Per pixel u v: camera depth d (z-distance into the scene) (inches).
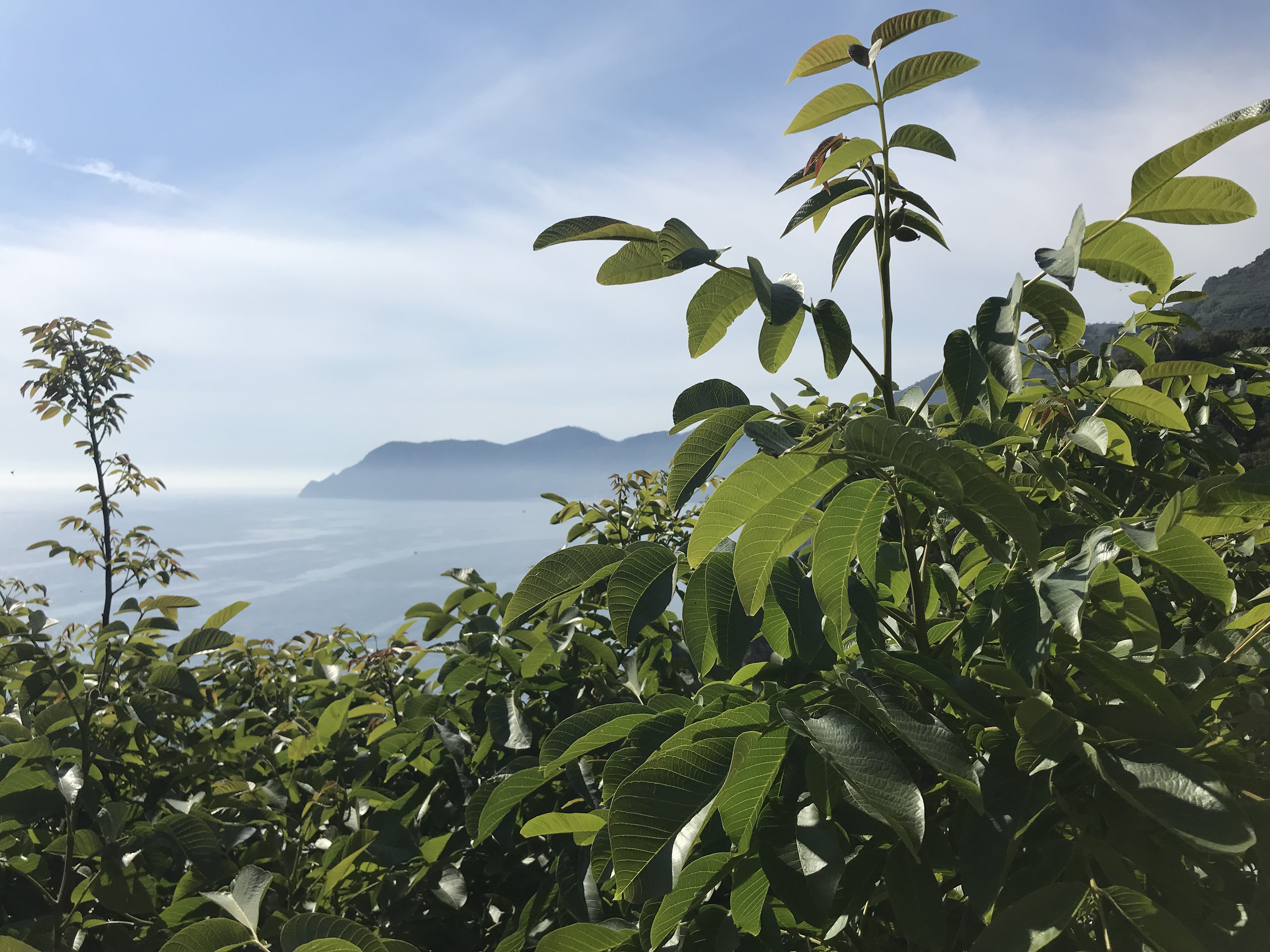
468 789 96.7
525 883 97.7
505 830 89.7
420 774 110.2
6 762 89.7
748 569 46.0
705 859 43.6
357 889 89.0
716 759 43.0
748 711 45.2
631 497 141.5
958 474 37.7
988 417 60.6
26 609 100.6
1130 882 39.0
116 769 97.7
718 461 52.9
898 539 74.5
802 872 42.9
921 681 44.4
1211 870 44.3
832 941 53.9
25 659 88.9
